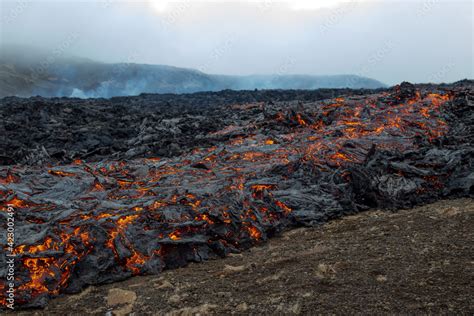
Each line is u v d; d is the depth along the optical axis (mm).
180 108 46281
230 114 37156
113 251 10117
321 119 28125
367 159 16906
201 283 9125
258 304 7676
